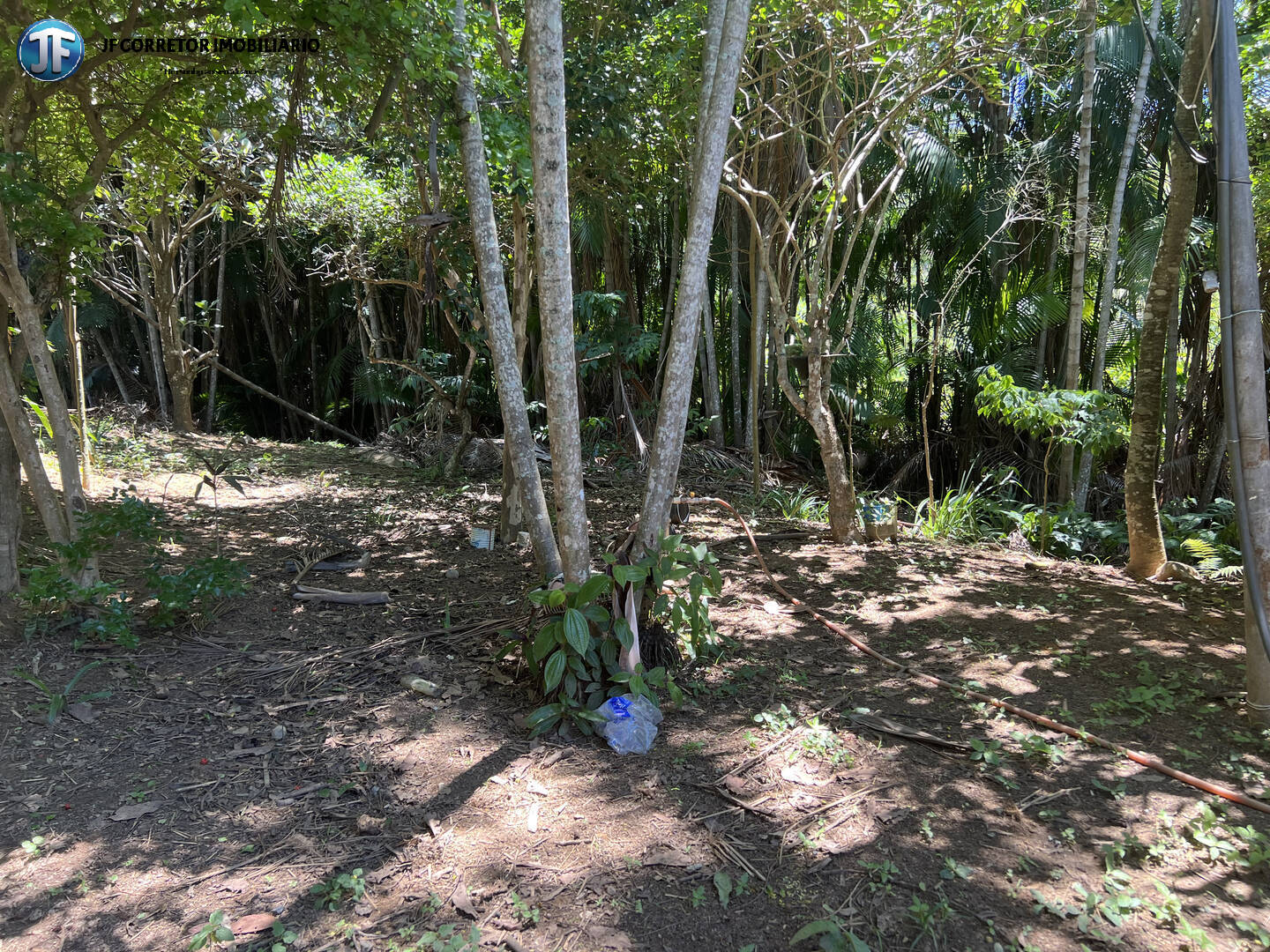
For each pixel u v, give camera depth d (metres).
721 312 11.76
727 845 2.42
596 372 10.85
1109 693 3.53
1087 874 2.29
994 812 2.60
